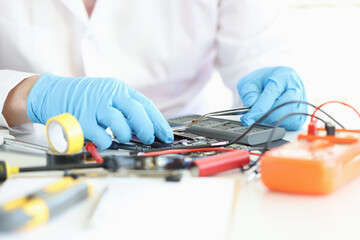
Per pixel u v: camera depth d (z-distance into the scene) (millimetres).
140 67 1376
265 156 487
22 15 1286
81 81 831
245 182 519
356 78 3383
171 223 380
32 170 551
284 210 423
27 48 1277
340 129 634
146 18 1351
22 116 938
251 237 361
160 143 753
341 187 495
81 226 371
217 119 914
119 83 804
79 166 560
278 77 989
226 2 1401
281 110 938
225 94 1712
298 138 595
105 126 771
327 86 3377
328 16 3432
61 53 1310
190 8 1375
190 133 814
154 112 777
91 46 1276
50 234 354
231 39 1417
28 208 362
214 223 380
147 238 350
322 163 456
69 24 1295
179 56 1400
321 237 362
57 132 598
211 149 674
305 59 3473
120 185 491
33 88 879
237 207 430
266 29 1409
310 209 425
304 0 3428
